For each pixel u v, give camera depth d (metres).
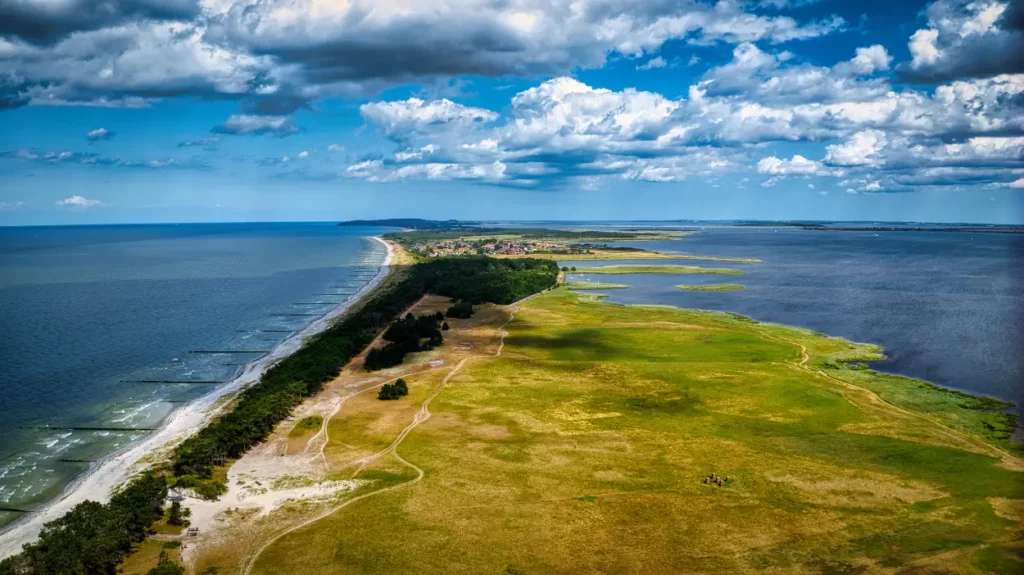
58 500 73.94
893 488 72.81
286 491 73.69
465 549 61.19
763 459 80.88
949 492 71.62
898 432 89.44
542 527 65.06
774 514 67.25
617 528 64.75
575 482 74.94
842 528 64.44
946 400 103.56
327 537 63.50
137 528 63.81
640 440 87.50
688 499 70.62
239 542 63.00
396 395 106.56
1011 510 67.44
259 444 87.62
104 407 107.38
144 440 92.56
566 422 94.75
